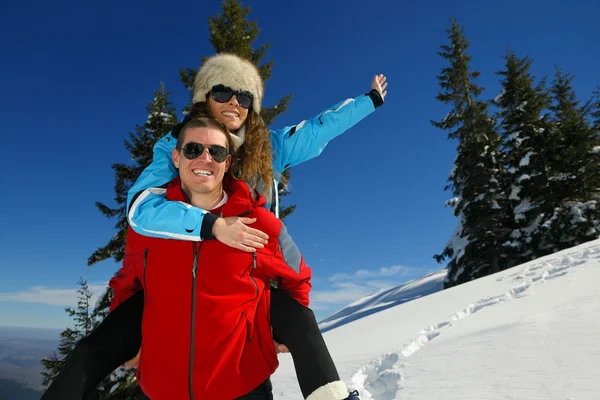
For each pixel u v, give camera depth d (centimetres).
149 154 1172
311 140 208
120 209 1138
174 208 138
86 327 1063
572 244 1980
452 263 2191
